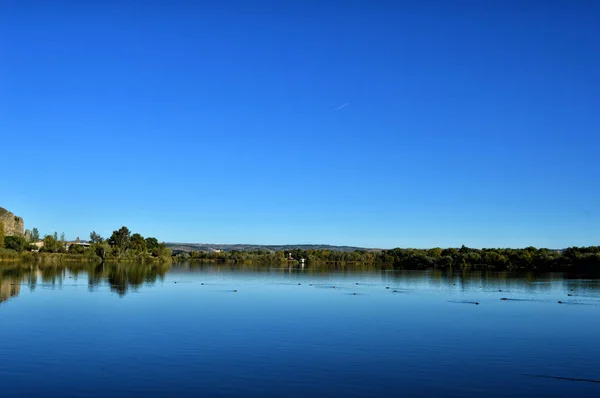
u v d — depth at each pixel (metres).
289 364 40.41
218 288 113.25
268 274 184.38
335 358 42.75
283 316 66.81
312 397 32.44
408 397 32.84
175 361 40.69
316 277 167.38
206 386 34.28
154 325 57.09
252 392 33.19
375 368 39.75
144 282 124.56
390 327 59.28
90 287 104.00
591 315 72.94
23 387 33.56
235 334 52.69
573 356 45.41
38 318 60.69
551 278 169.50
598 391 35.06
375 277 172.00
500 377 38.06
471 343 50.53
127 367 38.62
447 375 38.28
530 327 61.12
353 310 75.12
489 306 83.88
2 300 78.69
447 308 79.75
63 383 34.50
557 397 33.69
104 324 57.16
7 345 45.56
